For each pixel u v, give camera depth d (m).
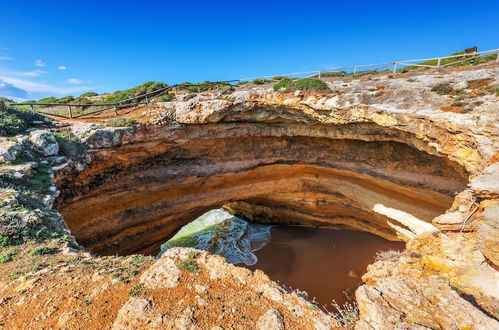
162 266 7.02
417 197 17.61
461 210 10.75
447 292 5.97
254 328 5.25
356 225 24.88
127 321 5.21
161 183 19.08
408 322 5.07
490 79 13.42
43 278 6.57
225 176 21.67
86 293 6.01
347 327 5.43
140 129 16.58
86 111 24.38
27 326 5.09
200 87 26.78
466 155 11.21
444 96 13.49
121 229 17.92
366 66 19.19
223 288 6.41
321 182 23.22
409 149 16.70
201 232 28.44
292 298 6.27
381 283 6.45
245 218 31.72
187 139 18.62
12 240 8.34
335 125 16.95
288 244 25.30
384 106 13.84
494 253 8.71
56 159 13.26
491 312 7.75
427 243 13.08
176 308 5.62
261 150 21.31
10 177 10.83
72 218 15.33
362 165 19.14
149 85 32.22
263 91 18.81
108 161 16.19
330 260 22.05
